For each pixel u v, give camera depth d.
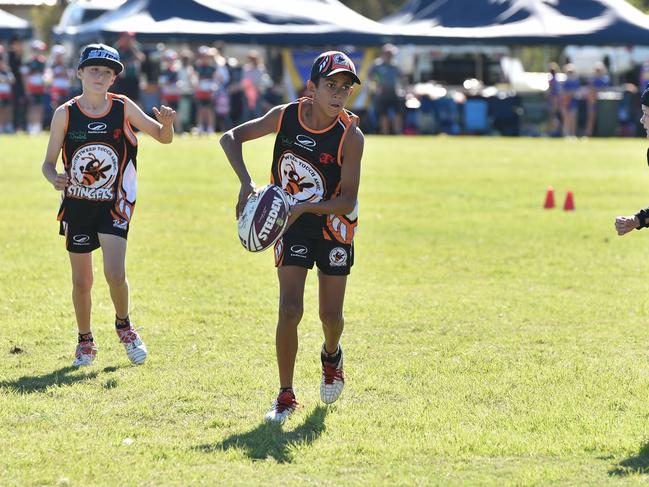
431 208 41.94
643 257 31.33
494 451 14.79
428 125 88.06
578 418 16.28
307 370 19.03
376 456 14.61
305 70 88.62
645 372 18.97
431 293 26.02
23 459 14.32
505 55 95.62
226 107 81.38
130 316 23.00
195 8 84.19
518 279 27.91
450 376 18.69
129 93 74.12
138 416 16.31
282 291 16.25
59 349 20.28
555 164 60.62
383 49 87.00
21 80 79.75
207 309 23.80
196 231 35.16
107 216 18.86
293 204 15.97
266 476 13.82
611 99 87.44
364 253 31.72
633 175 55.09
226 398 17.31
